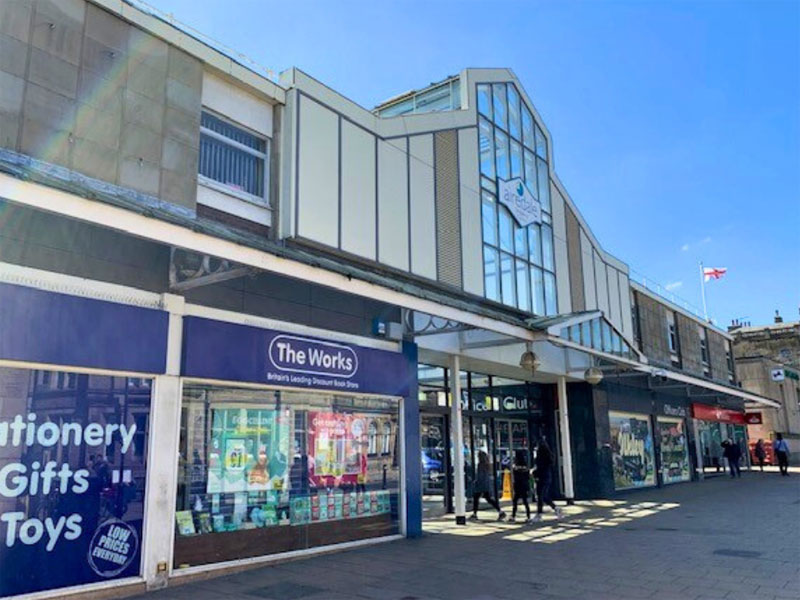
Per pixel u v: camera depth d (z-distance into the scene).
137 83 8.32
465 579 7.90
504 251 16.12
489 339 14.03
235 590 7.32
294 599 6.91
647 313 25.23
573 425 19.34
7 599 6.16
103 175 7.73
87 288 7.14
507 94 17.53
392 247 12.45
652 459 23.14
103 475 7.08
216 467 8.42
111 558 7.03
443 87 16.94
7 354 6.29
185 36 9.09
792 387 45.12
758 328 51.81
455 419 13.37
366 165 12.12
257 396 9.10
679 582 7.65
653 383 23.66
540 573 8.23
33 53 7.23
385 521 10.96
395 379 11.34
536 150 18.67
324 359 9.95
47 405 6.69
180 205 8.63
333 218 11.10
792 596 6.95
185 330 8.04
